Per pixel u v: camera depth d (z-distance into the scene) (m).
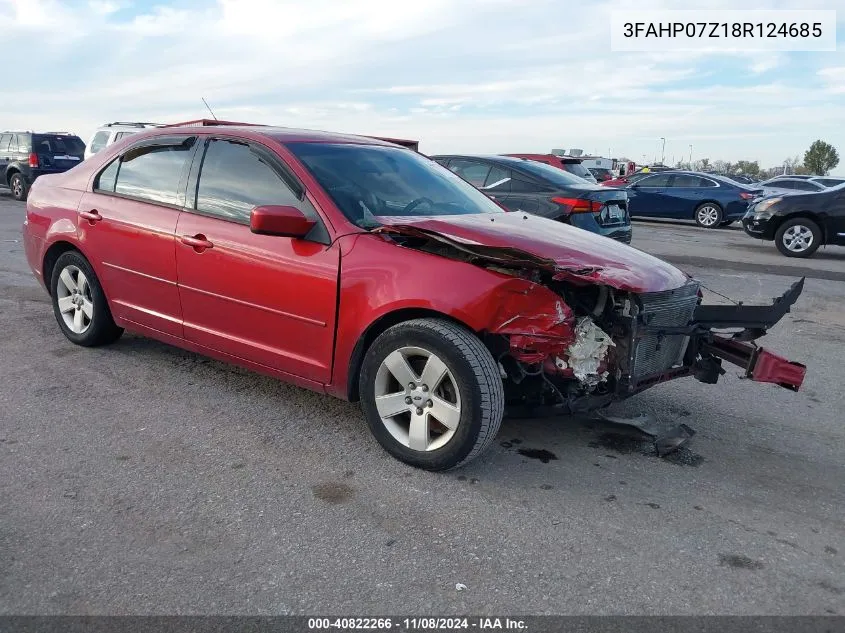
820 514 3.42
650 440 4.22
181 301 4.56
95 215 5.03
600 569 2.88
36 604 2.56
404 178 4.53
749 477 3.79
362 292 3.69
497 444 4.08
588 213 9.07
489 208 4.73
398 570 2.84
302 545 2.99
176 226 4.50
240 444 3.94
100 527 3.06
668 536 3.15
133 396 4.58
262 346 4.20
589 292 3.70
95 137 13.59
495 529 3.16
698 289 4.17
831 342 6.73
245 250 4.13
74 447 3.82
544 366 3.56
